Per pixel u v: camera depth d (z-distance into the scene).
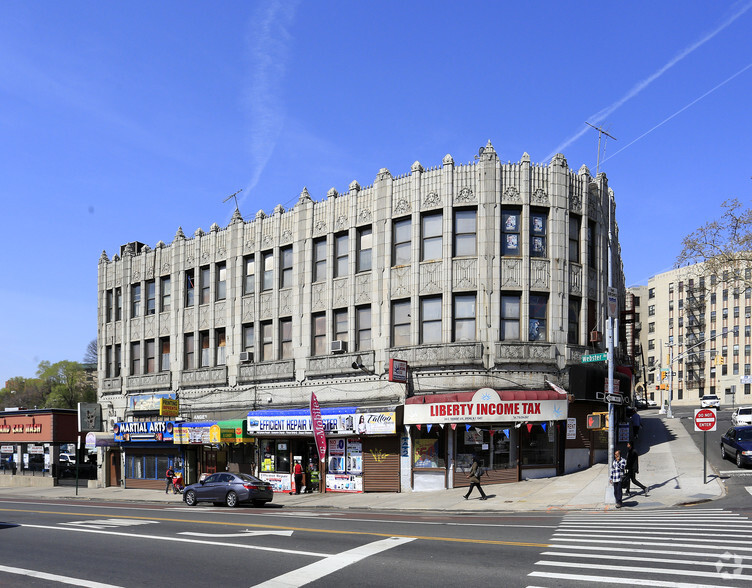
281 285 37.69
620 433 32.47
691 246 43.34
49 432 50.78
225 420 37.56
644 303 134.38
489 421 28.81
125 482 45.25
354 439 32.78
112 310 48.75
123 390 46.75
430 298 31.81
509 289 30.80
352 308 33.97
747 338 114.00
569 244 32.19
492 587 10.49
